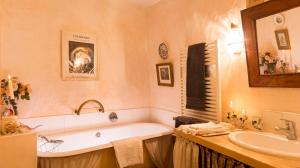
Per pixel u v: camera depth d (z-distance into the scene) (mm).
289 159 1204
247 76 1922
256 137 1702
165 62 3094
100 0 3078
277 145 1558
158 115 3320
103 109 3043
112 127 3066
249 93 1910
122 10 3273
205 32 2391
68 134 2688
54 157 1961
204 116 2377
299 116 1521
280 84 1633
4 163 1725
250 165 1256
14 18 2486
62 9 2779
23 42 2535
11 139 1755
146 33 3506
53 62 2723
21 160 1798
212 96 2230
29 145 1836
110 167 2264
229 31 2082
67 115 2809
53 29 2721
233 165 1478
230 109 2094
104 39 3111
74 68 2852
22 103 2521
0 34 2412
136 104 3404
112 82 3186
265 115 1762
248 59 1865
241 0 1951
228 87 2113
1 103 2131
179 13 2811
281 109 1660
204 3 2400
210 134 1761
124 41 3293
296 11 1521
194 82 2412
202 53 2307
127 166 2307
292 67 1562
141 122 3406
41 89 2645
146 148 2545
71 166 2041
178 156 1929
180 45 2807
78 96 2900
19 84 2406
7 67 2443
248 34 1849
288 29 1574
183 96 2729
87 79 2963
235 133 1724
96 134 2879
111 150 2270
